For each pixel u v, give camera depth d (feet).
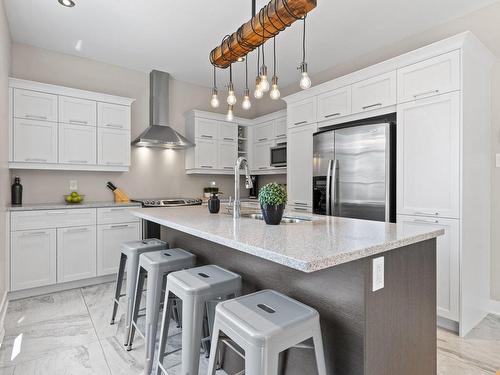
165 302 5.34
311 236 4.58
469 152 7.92
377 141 9.37
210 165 15.46
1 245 8.37
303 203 12.42
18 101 10.32
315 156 11.49
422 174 8.41
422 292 4.91
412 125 8.68
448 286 7.82
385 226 5.65
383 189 9.18
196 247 7.43
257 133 16.78
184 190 15.75
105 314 8.66
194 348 4.56
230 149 16.22
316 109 11.88
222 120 15.92
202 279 5.00
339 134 10.48
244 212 8.42
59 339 7.22
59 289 10.61
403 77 8.93
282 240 4.29
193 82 15.89
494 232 8.83
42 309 8.98
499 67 8.74
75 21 9.87
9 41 10.46
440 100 8.07
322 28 10.19
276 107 17.08
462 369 6.14
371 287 3.96
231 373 5.93
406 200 8.77
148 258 6.34
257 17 5.83
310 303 4.52
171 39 11.12
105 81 13.26
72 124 11.39
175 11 9.30
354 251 3.63
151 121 14.30
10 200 10.77
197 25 10.11
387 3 8.78
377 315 4.04
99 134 12.01
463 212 7.66
